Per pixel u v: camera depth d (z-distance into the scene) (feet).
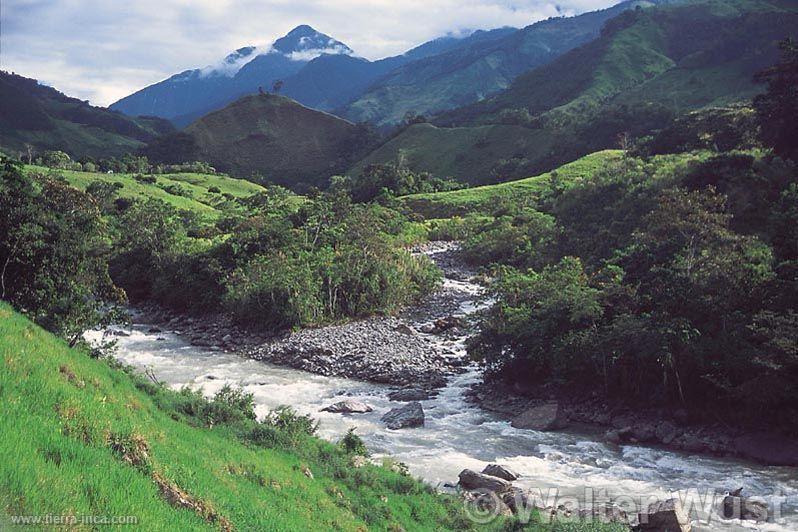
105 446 43.27
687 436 107.04
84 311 102.06
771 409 105.40
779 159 206.90
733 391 106.63
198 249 246.06
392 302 218.79
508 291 151.12
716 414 110.63
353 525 59.98
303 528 51.29
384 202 441.68
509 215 376.27
